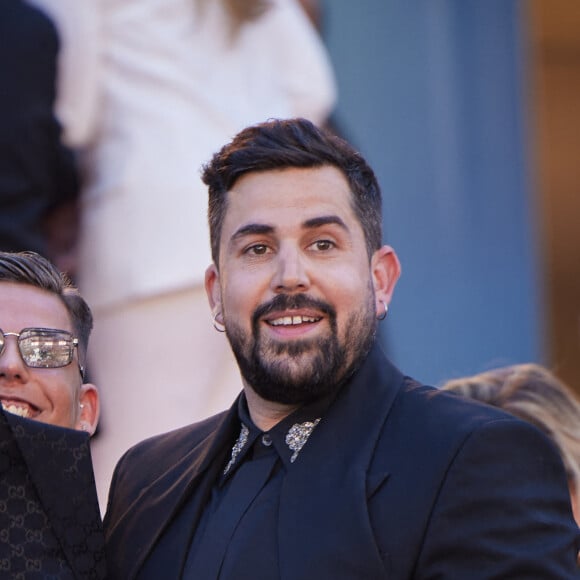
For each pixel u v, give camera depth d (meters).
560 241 23.08
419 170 14.88
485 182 15.13
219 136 13.86
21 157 12.95
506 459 7.32
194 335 13.68
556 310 23.56
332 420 7.80
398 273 8.27
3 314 8.98
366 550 7.21
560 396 10.16
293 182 7.80
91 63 13.48
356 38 14.68
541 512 7.25
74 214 13.40
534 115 15.48
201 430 8.73
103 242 13.52
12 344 8.90
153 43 13.73
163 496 8.16
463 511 7.21
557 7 19.22
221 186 8.03
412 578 7.23
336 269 7.73
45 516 7.98
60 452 8.16
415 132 14.90
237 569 7.44
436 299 14.80
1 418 8.02
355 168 8.00
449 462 7.30
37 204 13.09
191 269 13.68
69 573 7.93
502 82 15.27
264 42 14.19
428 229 14.86
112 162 13.58
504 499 7.20
